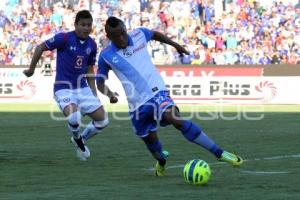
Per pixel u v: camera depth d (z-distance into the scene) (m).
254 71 61.75
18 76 65.12
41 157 27.03
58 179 21.20
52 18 74.12
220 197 17.72
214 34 70.38
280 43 69.31
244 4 73.06
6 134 36.81
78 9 74.75
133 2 74.69
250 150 29.30
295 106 58.78
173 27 72.31
